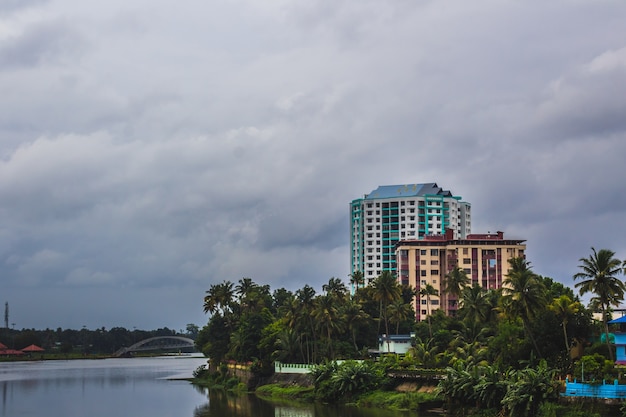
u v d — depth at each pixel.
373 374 177.12
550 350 147.38
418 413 151.50
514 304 146.88
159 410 180.50
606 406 117.75
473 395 140.12
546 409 122.50
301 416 156.62
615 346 143.00
